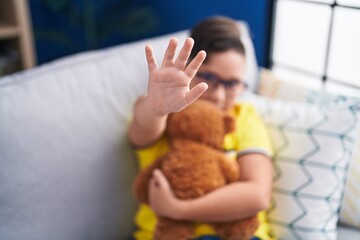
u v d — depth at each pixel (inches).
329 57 46.8
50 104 31.3
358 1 41.3
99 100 34.3
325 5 45.5
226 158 30.2
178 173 29.0
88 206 32.5
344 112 32.0
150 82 23.0
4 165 28.3
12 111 29.3
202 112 30.5
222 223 29.7
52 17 79.1
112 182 34.0
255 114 35.1
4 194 28.2
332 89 47.5
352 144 31.8
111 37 85.7
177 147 30.2
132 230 36.2
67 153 31.2
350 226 35.4
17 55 58.2
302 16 49.1
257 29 53.4
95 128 33.2
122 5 80.9
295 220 32.1
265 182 29.8
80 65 35.3
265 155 31.4
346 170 32.3
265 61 54.9
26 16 56.1
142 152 33.3
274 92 42.8
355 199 33.8
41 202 29.8
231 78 32.2
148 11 72.7
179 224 29.5
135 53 38.9
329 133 31.9
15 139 28.8
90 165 32.5
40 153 29.9
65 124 31.6
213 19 34.8
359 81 44.0
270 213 33.0
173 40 21.4
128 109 36.0
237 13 55.3
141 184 30.9
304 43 50.0
